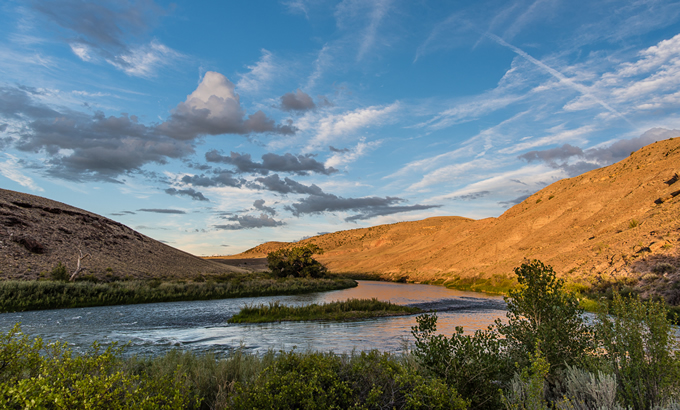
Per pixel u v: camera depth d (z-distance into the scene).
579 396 4.69
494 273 51.22
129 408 3.65
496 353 5.49
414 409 4.63
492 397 4.99
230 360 7.60
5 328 16.23
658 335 4.55
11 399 3.14
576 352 5.65
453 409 4.45
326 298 36.91
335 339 14.69
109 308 24.97
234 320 20.19
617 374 4.88
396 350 12.10
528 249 54.12
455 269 66.00
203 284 39.34
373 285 65.19
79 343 13.09
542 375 4.24
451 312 25.77
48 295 25.39
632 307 4.98
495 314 24.59
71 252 44.34
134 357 7.80
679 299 19.80
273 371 5.75
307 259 64.25
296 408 4.88
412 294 43.06
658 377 4.39
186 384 5.51
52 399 3.23
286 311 22.81
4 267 34.00
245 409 4.80
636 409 4.36
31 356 4.35
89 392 3.49
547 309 6.16
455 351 5.53
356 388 5.23
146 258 55.28
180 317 21.44
